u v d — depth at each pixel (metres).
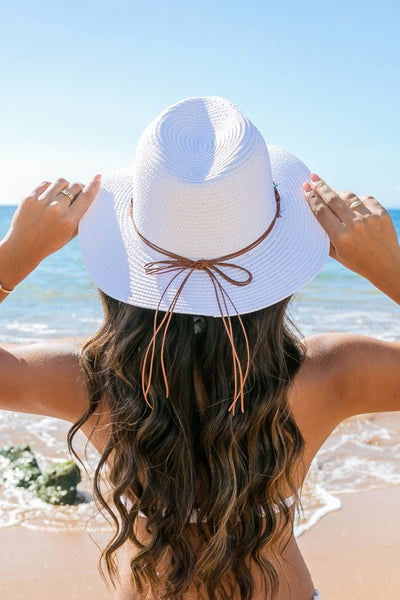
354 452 5.27
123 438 1.39
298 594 1.56
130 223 1.48
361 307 13.77
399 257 1.41
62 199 1.46
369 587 3.50
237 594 1.46
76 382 1.49
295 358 1.45
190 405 1.37
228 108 1.46
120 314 1.40
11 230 1.46
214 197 1.31
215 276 1.36
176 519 1.39
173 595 1.42
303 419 1.53
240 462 1.38
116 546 1.44
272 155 1.61
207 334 1.33
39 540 3.93
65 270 19.58
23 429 5.73
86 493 4.52
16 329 11.32
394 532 4.04
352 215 1.41
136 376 1.36
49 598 3.38
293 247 1.42
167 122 1.42
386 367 1.49
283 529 1.45
